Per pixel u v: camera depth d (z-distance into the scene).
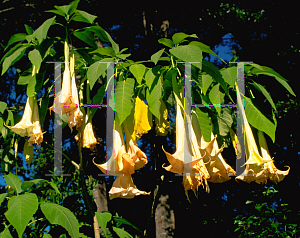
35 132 2.05
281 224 6.28
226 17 8.89
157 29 7.87
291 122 7.83
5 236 1.93
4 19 6.68
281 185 7.82
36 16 6.91
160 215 6.11
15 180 2.20
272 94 7.87
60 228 2.40
